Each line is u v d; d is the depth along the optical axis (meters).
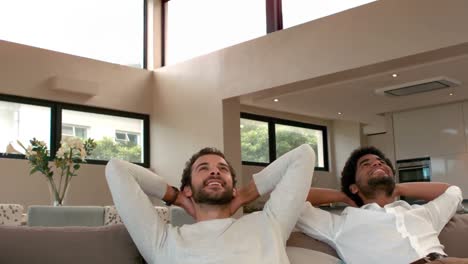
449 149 6.63
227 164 2.01
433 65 4.88
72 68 6.12
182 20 6.84
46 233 1.63
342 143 8.28
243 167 7.12
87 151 4.28
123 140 6.56
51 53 5.97
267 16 5.72
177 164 6.36
